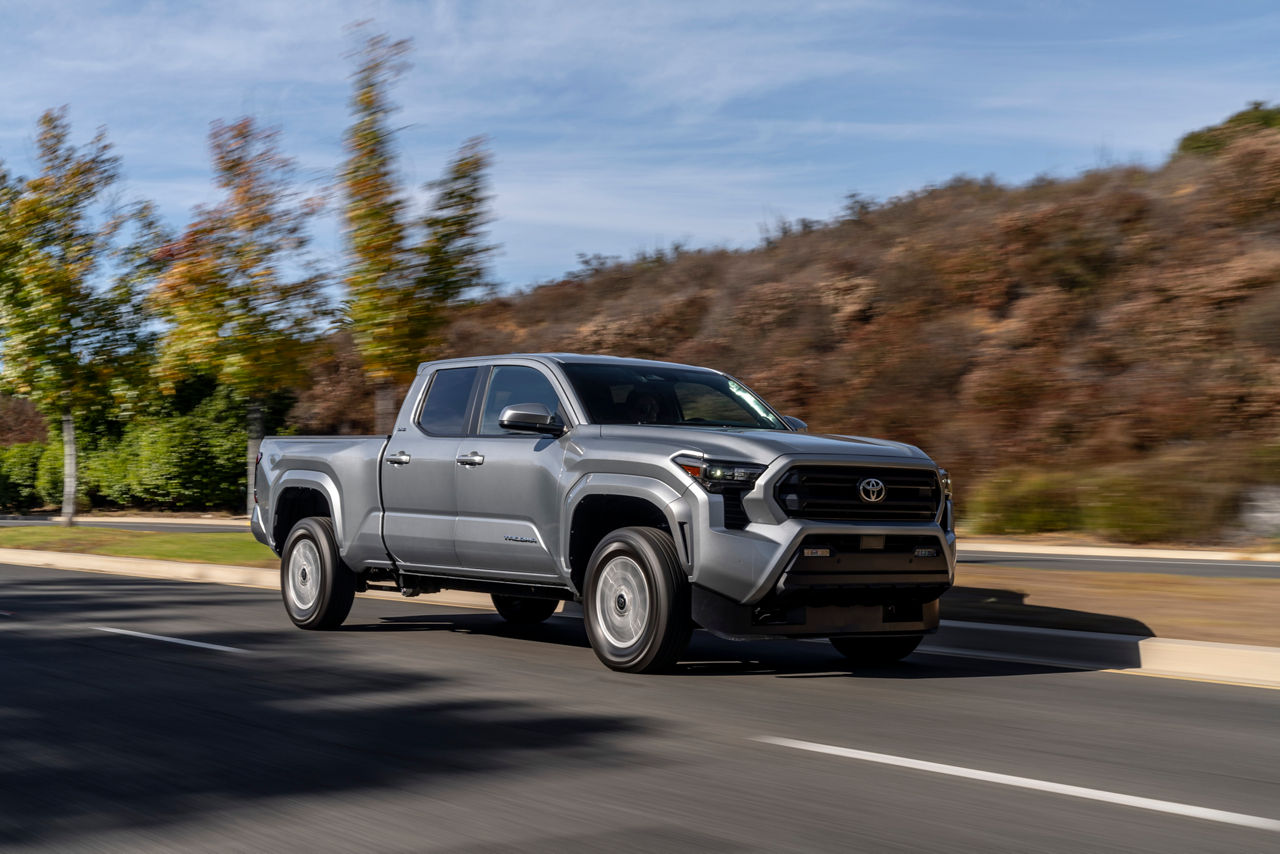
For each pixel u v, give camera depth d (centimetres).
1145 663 837
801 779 525
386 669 809
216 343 1661
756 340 3666
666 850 430
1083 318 3025
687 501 747
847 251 4012
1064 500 2208
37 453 4034
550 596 867
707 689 736
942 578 795
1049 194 3916
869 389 2944
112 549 1770
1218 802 493
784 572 730
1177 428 2389
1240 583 1107
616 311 4506
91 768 546
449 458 902
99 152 2228
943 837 446
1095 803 491
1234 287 2753
